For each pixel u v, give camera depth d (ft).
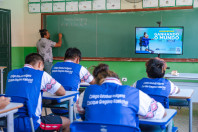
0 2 20.77
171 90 8.07
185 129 12.61
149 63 8.32
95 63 21.31
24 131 7.27
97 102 5.41
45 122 7.63
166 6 19.20
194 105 18.44
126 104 5.27
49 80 7.91
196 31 18.72
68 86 10.39
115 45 20.67
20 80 7.61
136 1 19.85
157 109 5.70
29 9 22.97
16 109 6.82
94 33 21.15
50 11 22.27
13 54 22.38
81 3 21.30
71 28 21.75
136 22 19.99
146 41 18.88
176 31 18.25
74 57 10.94
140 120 5.90
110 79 5.69
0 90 19.02
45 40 20.98
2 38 21.15
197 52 18.81
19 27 22.88
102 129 4.71
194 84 15.12
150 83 8.16
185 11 18.85
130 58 20.33
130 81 20.49
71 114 9.37
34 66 8.07
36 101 7.50
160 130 6.42
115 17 20.51
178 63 19.26
